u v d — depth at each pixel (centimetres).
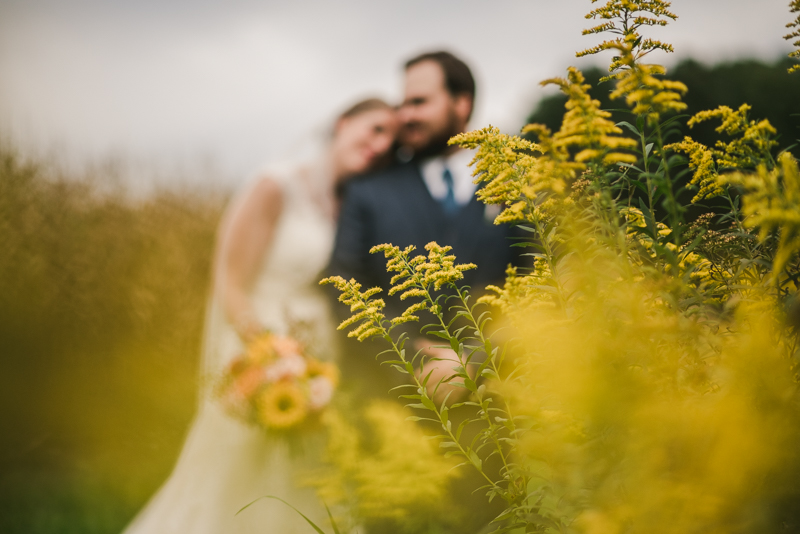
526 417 84
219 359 305
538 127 80
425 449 195
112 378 471
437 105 271
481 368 98
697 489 55
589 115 79
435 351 147
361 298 108
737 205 95
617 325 73
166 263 550
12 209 521
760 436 55
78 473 418
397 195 261
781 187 65
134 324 499
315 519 281
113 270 531
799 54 98
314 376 273
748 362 58
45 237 529
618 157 79
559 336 76
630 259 87
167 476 421
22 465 432
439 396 146
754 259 87
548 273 98
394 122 300
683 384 69
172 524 300
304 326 287
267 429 269
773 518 53
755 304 71
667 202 82
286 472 281
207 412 304
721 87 579
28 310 486
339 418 246
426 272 104
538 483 97
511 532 99
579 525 68
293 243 311
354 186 271
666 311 77
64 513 366
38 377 461
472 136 97
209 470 297
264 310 307
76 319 496
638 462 60
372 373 277
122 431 448
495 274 236
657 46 89
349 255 261
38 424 444
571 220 86
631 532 59
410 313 106
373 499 206
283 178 314
